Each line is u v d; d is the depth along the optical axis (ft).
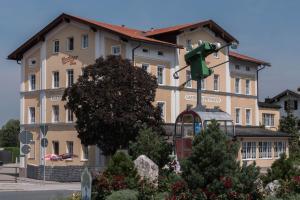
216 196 45.47
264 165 176.86
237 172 47.37
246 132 173.88
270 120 206.39
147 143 66.23
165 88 157.07
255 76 197.77
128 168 53.83
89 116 122.72
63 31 159.94
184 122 95.66
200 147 47.39
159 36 162.40
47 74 164.14
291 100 263.70
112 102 121.29
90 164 148.87
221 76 179.42
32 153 166.50
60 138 158.40
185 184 47.14
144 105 124.16
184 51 163.63
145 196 51.24
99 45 149.69
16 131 361.51
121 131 120.67
